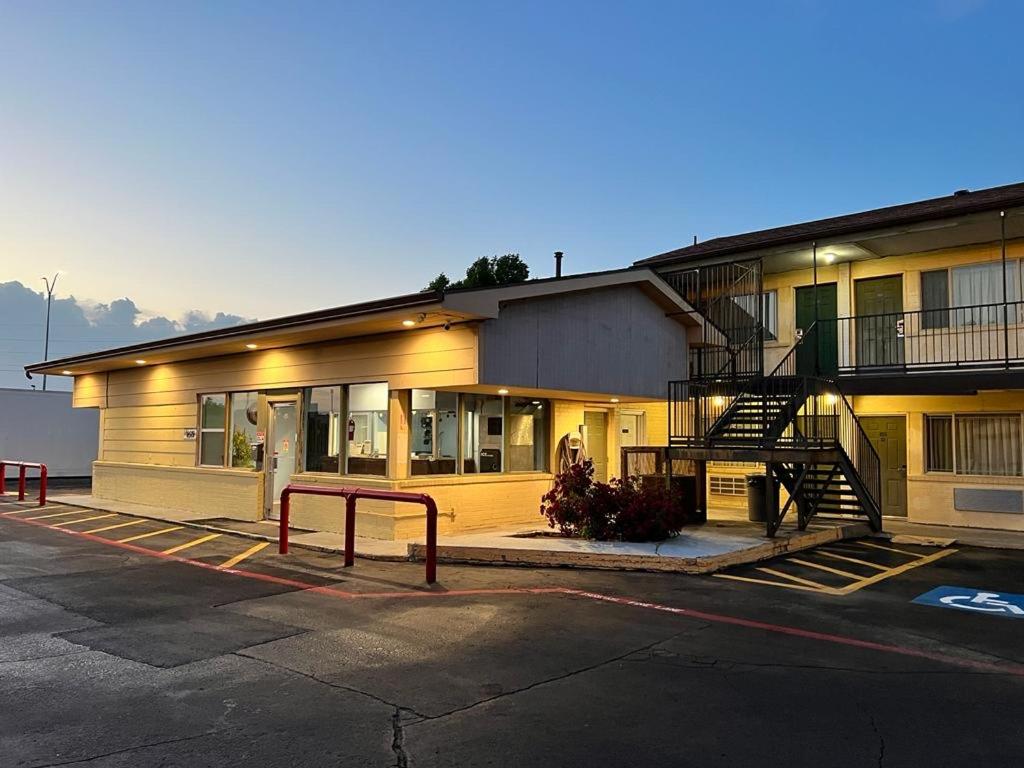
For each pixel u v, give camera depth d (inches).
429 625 281.4
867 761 167.3
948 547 493.4
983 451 599.5
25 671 225.8
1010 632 278.4
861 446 564.7
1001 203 515.8
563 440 588.1
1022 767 164.4
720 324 705.0
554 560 403.2
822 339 676.7
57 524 570.9
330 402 531.2
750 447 492.7
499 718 190.4
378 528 477.1
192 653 245.1
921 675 228.2
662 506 454.9
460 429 519.8
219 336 540.4
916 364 617.9
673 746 174.4
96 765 161.9
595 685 216.2
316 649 249.9
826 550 475.8
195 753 168.2
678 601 324.2
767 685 217.8
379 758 166.4
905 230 562.9
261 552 444.1
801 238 613.0
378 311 423.8
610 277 516.7
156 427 695.7
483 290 417.4
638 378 565.9
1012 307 581.9
